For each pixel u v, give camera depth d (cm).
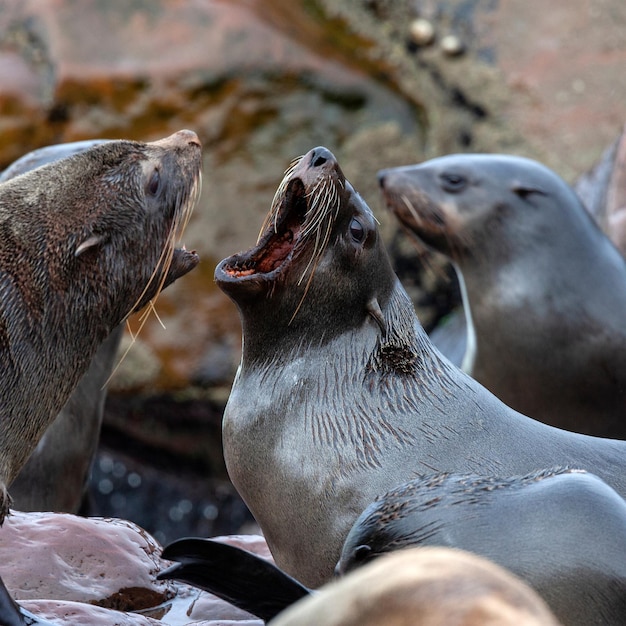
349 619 838
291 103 5028
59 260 2039
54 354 2042
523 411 3144
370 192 5112
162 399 4803
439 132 5288
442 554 883
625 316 3055
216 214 4875
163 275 2184
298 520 1969
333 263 2034
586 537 1504
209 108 4922
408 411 2005
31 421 2034
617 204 4372
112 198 2114
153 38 4959
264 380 2058
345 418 1995
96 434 3036
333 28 5325
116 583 2130
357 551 1583
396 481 1920
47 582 2073
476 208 3159
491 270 3147
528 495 1563
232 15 5041
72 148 2997
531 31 5519
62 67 4838
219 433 4959
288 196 2031
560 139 5344
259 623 1955
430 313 5031
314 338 2062
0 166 4822
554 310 3064
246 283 1997
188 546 1562
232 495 5253
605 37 5469
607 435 3091
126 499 5288
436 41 5447
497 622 803
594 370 3044
